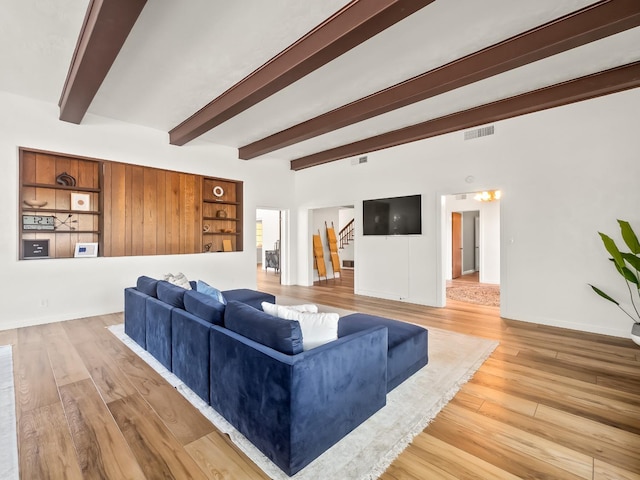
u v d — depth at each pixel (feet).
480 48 9.55
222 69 10.81
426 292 17.80
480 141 15.48
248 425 5.92
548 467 5.30
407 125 16.40
